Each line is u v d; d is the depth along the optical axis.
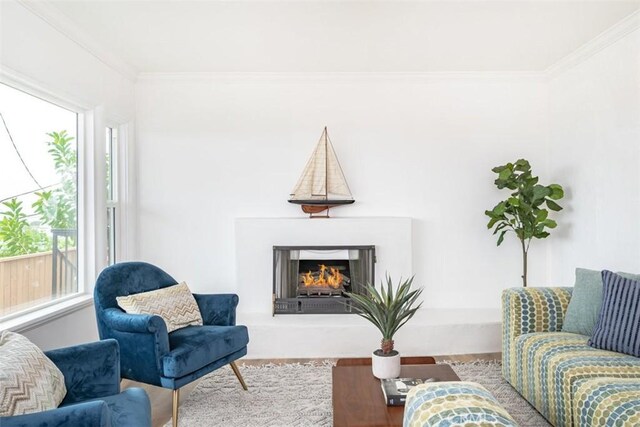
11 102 2.73
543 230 4.31
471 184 4.36
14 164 2.76
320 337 3.75
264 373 3.33
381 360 2.19
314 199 4.21
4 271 2.66
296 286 4.15
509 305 2.94
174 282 3.24
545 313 2.86
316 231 4.18
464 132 4.36
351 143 4.32
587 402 1.93
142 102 4.29
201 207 4.31
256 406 2.76
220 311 3.09
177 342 2.64
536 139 4.38
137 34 3.30
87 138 3.50
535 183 3.91
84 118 3.49
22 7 2.65
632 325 2.33
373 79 4.31
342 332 3.75
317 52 3.72
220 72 4.23
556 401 2.26
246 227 4.18
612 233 3.41
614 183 3.37
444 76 4.30
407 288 2.31
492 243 4.38
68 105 3.28
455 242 4.36
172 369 2.44
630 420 1.67
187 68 4.12
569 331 2.75
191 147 4.30
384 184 4.34
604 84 3.47
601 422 1.80
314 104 4.32
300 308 4.09
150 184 4.29
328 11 2.95
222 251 4.32
